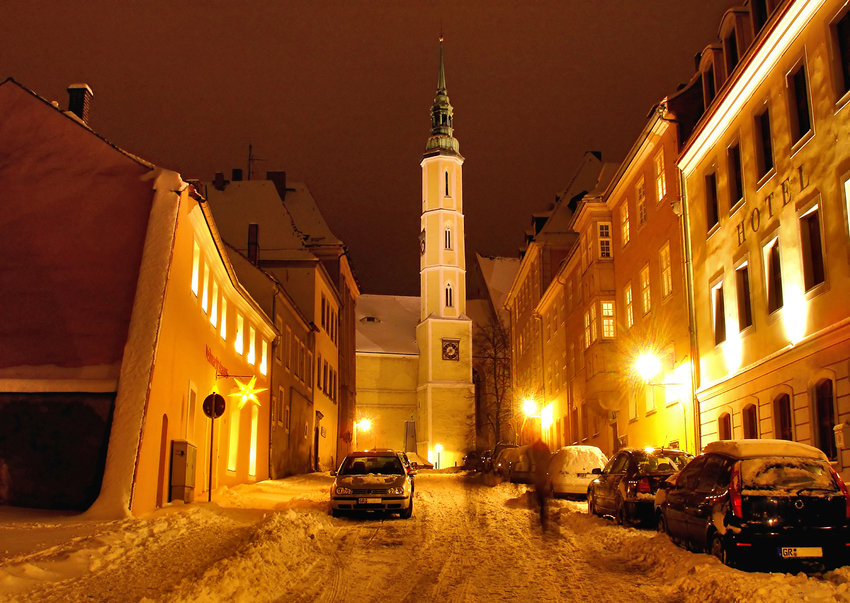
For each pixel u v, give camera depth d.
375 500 19.05
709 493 11.80
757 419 21.27
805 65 18.69
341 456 60.47
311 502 23.17
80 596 8.98
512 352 71.44
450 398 87.88
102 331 17.84
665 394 28.91
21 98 19.53
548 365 54.44
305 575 11.42
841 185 17.11
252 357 31.06
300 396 42.12
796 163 19.17
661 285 29.69
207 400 20.09
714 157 24.44
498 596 10.13
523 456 33.91
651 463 17.09
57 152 19.09
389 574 11.65
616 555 13.33
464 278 90.94
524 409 60.25
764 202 20.92
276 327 35.31
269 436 34.31
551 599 9.95
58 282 18.19
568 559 12.93
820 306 18.05
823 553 10.66
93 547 11.74
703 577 10.28
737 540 10.76
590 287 38.53
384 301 102.44
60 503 16.72
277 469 36.16
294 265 47.72
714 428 24.30
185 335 20.33
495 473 39.22
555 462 24.48
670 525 13.50
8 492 16.83
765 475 11.12
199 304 22.17
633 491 16.06
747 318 22.53
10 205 18.75
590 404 38.75
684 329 26.83
